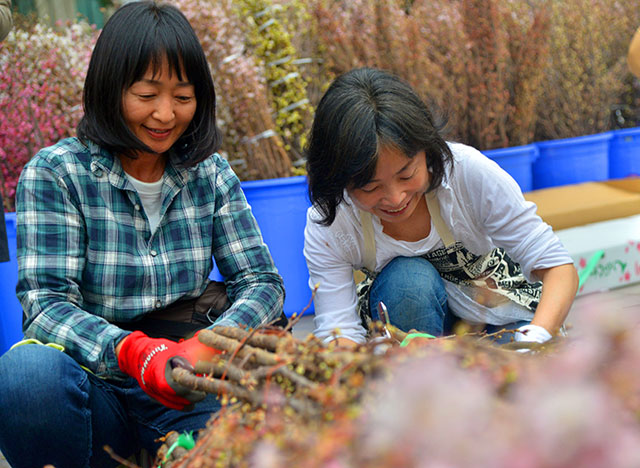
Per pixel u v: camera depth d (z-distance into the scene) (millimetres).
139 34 1383
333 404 771
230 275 1676
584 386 551
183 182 1587
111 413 1548
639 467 483
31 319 1436
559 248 1645
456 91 3451
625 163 4020
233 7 2979
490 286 1833
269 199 2760
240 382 947
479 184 1648
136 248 1548
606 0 4020
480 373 729
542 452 491
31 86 2713
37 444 1401
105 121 1438
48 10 3711
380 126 1365
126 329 1597
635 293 2916
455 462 508
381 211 1532
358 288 1965
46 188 1470
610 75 3977
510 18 3645
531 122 3730
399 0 3541
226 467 816
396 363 812
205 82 1488
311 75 3154
